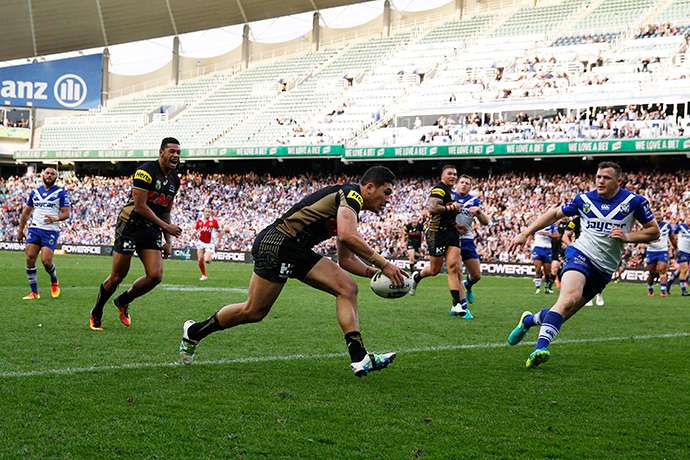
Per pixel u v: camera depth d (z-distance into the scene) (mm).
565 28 35781
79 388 4387
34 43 42062
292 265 4754
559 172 28703
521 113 29438
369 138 31766
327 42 44281
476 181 29406
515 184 28625
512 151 27219
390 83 36156
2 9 38250
